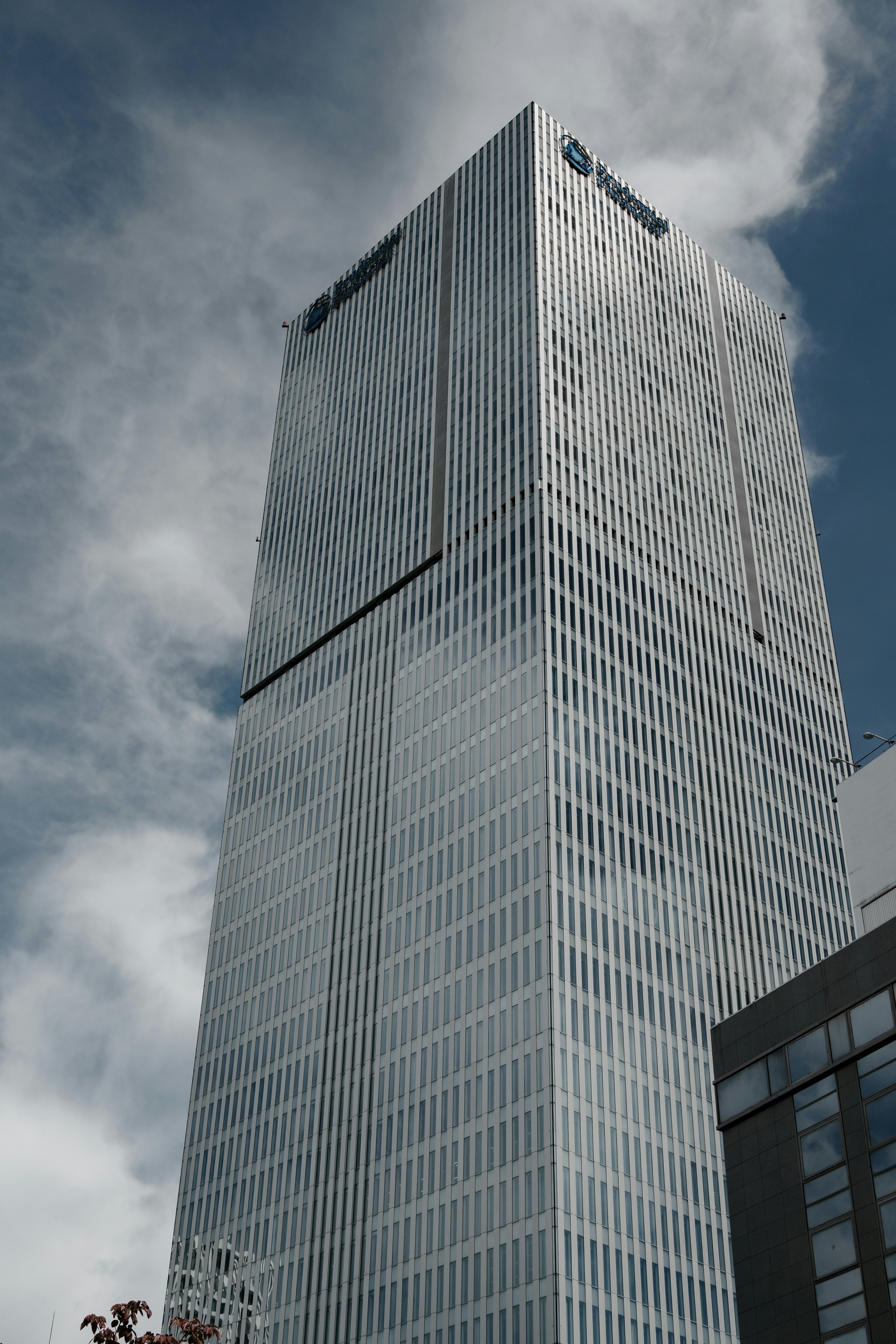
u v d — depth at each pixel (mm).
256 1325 121438
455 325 170375
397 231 194750
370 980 131250
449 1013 119750
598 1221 102500
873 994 55156
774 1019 59844
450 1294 105062
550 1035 108562
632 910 121938
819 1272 52781
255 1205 129875
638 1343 99250
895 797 62938
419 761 139625
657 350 172000
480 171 180375
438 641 145750
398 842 136750
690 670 146500
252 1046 142625
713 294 189750
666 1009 118812
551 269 162125
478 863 125000
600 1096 108812
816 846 148875
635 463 156875
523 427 149250
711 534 162625
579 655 133500
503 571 141250
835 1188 53469
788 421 191000
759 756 149000
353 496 174125
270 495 192250
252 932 152125
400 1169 116312
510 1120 108125
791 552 175625
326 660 163750
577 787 124562
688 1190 110000
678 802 134250
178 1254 134875
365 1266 114250
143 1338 49781
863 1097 53844
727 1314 106250
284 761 162000
